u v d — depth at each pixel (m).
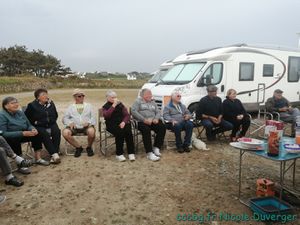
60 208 3.45
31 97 19.66
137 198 3.69
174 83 8.24
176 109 5.77
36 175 4.45
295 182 4.18
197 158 5.25
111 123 5.14
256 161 5.12
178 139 5.57
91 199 3.67
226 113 6.29
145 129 5.20
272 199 3.37
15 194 3.81
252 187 4.00
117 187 4.02
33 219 3.21
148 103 5.52
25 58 53.91
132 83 42.28
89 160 5.12
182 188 3.98
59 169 4.69
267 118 7.20
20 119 4.80
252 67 8.94
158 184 4.11
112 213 3.34
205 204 3.53
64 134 5.18
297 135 3.64
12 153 4.33
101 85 39.62
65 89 33.69
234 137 6.36
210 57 8.16
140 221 3.18
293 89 10.02
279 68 9.55
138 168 4.74
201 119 6.25
